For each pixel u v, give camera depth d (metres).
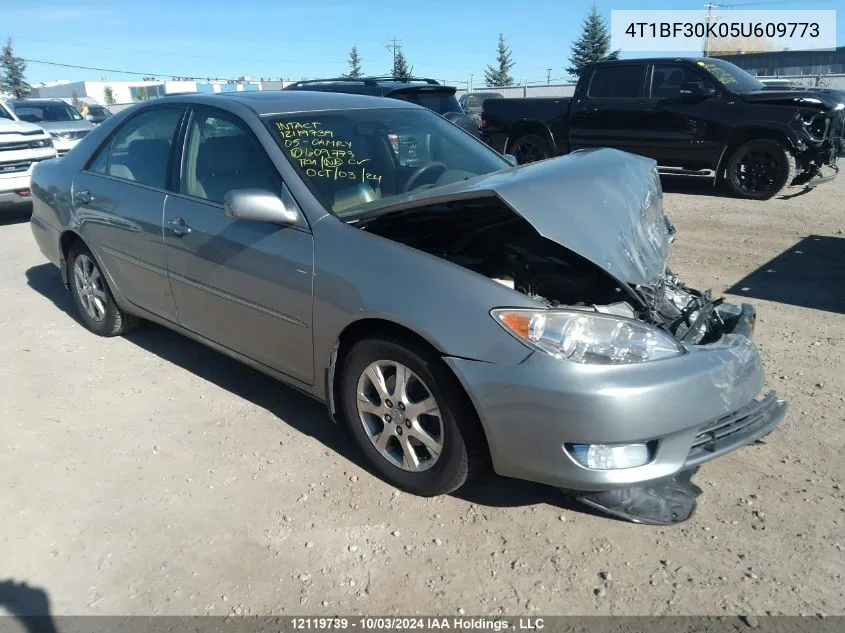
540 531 2.79
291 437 3.51
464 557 2.65
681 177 11.90
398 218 3.32
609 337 2.60
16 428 3.62
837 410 3.64
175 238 3.78
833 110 9.21
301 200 3.25
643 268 3.06
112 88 77.50
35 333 4.96
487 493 3.05
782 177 9.36
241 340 3.59
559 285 3.21
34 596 2.48
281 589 2.51
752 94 9.45
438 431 2.88
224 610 2.42
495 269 3.21
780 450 3.29
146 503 2.99
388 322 2.87
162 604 2.45
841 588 2.45
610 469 2.54
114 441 3.49
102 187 4.36
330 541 2.75
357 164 3.57
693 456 2.65
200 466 3.27
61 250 4.89
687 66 10.04
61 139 13.01
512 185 2.95
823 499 2.92
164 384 4.12
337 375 3.21
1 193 8.91
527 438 2.58
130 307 4.44
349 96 4.25
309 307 3.11
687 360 2.62
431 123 4.28
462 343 2.63
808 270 6.19
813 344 4.52
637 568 2.58
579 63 52.25
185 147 3.88
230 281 3.49
